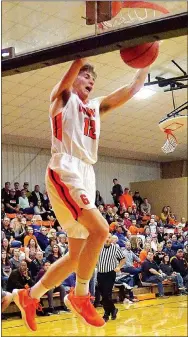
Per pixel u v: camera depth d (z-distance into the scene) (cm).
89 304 217
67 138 223
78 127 225
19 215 1091
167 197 1689
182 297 1150
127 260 1123
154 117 1338
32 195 1310
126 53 217
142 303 1040
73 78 213
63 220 227
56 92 219
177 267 1238
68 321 798
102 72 996
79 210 214
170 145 1051
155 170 1848
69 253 229
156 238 1330
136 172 1780
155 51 217
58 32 414
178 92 1200
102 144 1473
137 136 1452
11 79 973
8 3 562
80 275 212
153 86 1134
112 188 1650
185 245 1312
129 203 1534
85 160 228
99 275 798
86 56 193
